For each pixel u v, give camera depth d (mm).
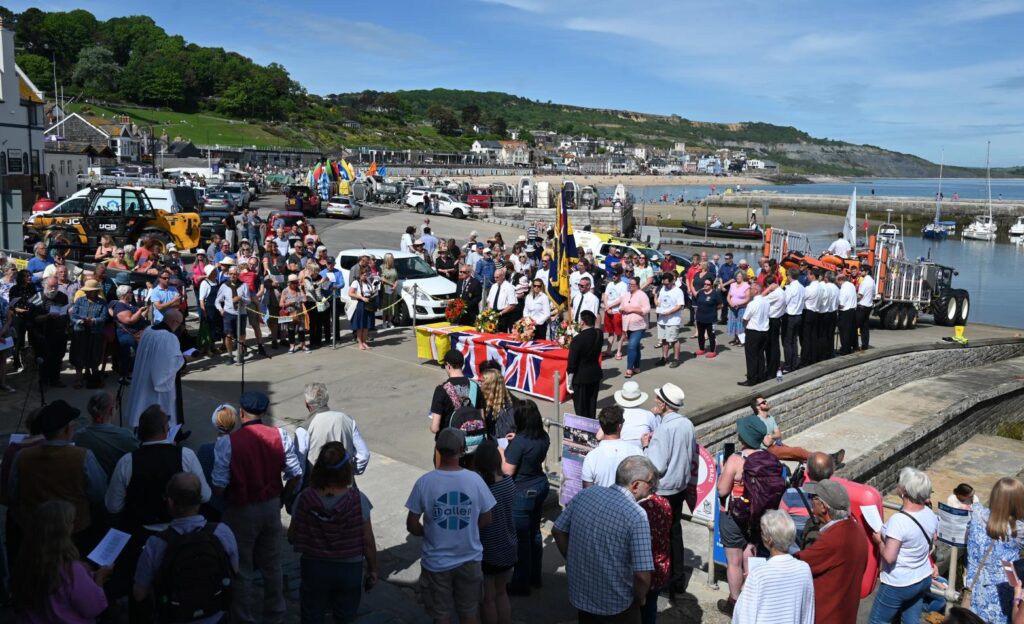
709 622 7086
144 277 14461
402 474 9906
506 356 13695
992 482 17609
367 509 5730
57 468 5441
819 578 5461
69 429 5555
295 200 44750
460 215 54969
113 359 12430
